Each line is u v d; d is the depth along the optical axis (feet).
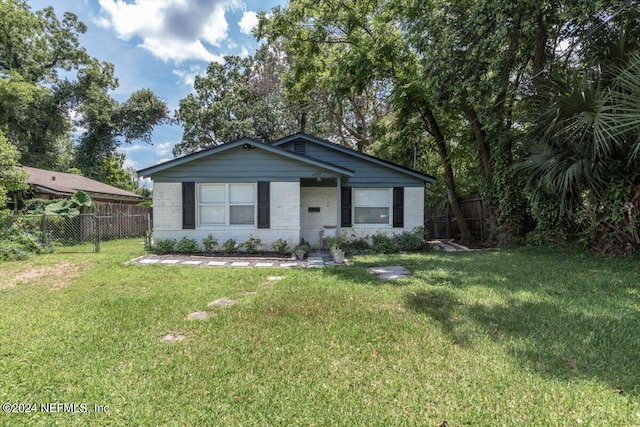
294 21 41.14
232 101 81.41
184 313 13.41
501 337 10.58
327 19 41.52
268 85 74.54
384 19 36.09
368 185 35.22
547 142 24.63
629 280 16.84
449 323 11.86
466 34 27.22
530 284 16.70
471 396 7.66
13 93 59.16
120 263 24.88
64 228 38.50
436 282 17.78
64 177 55.36
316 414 7.16
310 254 30.81
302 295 15.64
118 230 47.16
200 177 30.42
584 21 22.33
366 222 35.37
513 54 27.48
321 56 46.78
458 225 40.81
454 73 28.27
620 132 18.57
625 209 21.48
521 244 31.19
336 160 35.55
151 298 15.49
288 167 30.68
